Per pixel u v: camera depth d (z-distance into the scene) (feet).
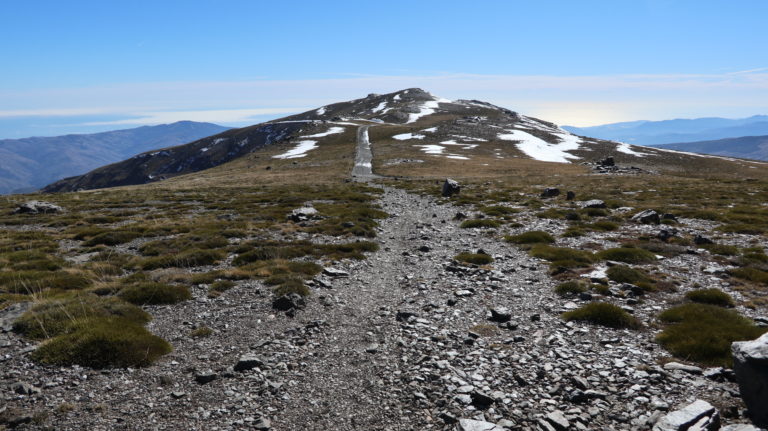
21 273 54.95
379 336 38.81
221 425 25.13
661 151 515.50
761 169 411.75
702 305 41.29
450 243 82.33
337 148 521.24
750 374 24.07
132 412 26.11
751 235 80.28
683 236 79.71
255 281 54.75
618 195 163.63
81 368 30.68
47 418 24.98
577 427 24.23
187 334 38.73
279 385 29.76
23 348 33.17
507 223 102.12
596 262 62.75
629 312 42.22
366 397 28.48
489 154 465.06
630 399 26.89
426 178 293.43
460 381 29.73
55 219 115.65
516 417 25.55
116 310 40.86
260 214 116.88
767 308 42.16
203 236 83.71
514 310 44.86
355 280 57.62
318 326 40.93
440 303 47.57
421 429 24.90
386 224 107.65
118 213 127.03
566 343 35.86
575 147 528.22
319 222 103.76
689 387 27.73
